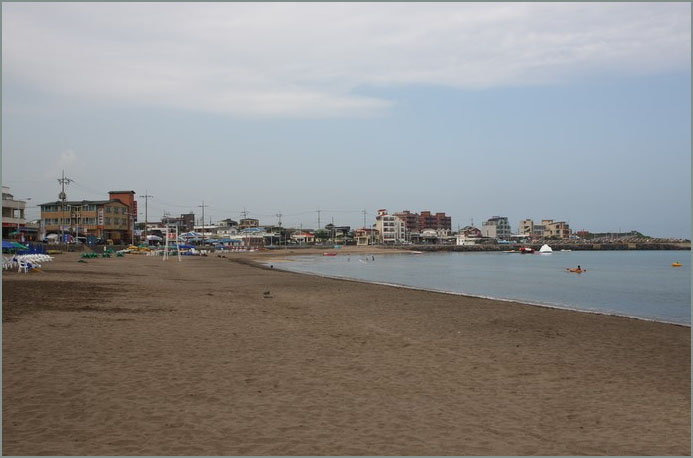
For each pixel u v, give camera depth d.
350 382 11.01
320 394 10.02
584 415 9.20
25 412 8.44
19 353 12.38
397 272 70.62
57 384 10.00
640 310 29.70
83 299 23.83
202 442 7.42
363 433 7.98
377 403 9.54
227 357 13.02
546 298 36.44
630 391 10.91
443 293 35.16
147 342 14.47
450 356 14.09
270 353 13.72
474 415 9.02
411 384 11.01
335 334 17.17
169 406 8.98
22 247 54.81
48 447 7.06
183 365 11.98
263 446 7.34
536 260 122.56
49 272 41.59
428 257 141.75
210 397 9.59
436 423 8.54
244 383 10.65
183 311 21.58
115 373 11.01
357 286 39.84
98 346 13.59
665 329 20.27
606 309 30.08
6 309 19.09
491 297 36.44
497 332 18.69
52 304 21.33
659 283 51.31
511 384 11.25
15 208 89.38
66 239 100.19
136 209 142.62
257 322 19.28
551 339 17.47
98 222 115.94
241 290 34.25
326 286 39.25
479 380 11.53
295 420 8.48
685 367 13.39
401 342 16.03
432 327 19.55
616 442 7.91
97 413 8.50
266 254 143.88
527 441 7.85
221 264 76.75
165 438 7.53
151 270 53.94
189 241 176.50
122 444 7.25
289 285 39.81
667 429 8.54
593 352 15.30
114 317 18.78
